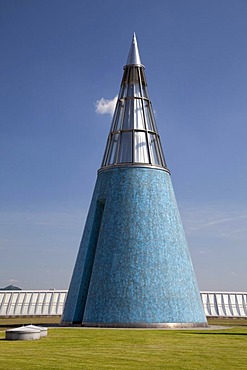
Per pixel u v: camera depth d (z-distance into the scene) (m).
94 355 16.48
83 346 19.36
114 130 40.00
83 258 37.06
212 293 51.69
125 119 39.66
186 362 15.13
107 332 27.16
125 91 40.97
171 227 36.50
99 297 33.81
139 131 39.00
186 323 33.47
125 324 32.34
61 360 15.05
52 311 49.25
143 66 41.72
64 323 35.59
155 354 17.00
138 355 16.67
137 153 38.25
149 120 40.47
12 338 21.22
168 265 34.75
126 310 32.81
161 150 39.88
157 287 33.69
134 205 36.19
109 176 38.16
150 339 22.83
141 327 32.16
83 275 36.38
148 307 32.97
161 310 33.03
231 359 15.92
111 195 37.19
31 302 49.66
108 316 32.88
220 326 37.09
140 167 37.56
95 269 35.16
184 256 36.38
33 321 44.53
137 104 40.06
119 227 35.62
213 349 18.77
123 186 37.03
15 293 50.06
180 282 34.78
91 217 38.41
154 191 37.03
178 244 36.25
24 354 16.36
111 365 14.24
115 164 38.12
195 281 37.09
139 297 33.22
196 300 35.66
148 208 36.19
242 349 18.80
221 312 50.16
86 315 33.84
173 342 21.48
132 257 34.44
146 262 34.31
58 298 50.38
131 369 13.59
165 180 38.38
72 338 22.78
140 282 33.66
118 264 34.38
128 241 34.97
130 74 41.22
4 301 49.25
